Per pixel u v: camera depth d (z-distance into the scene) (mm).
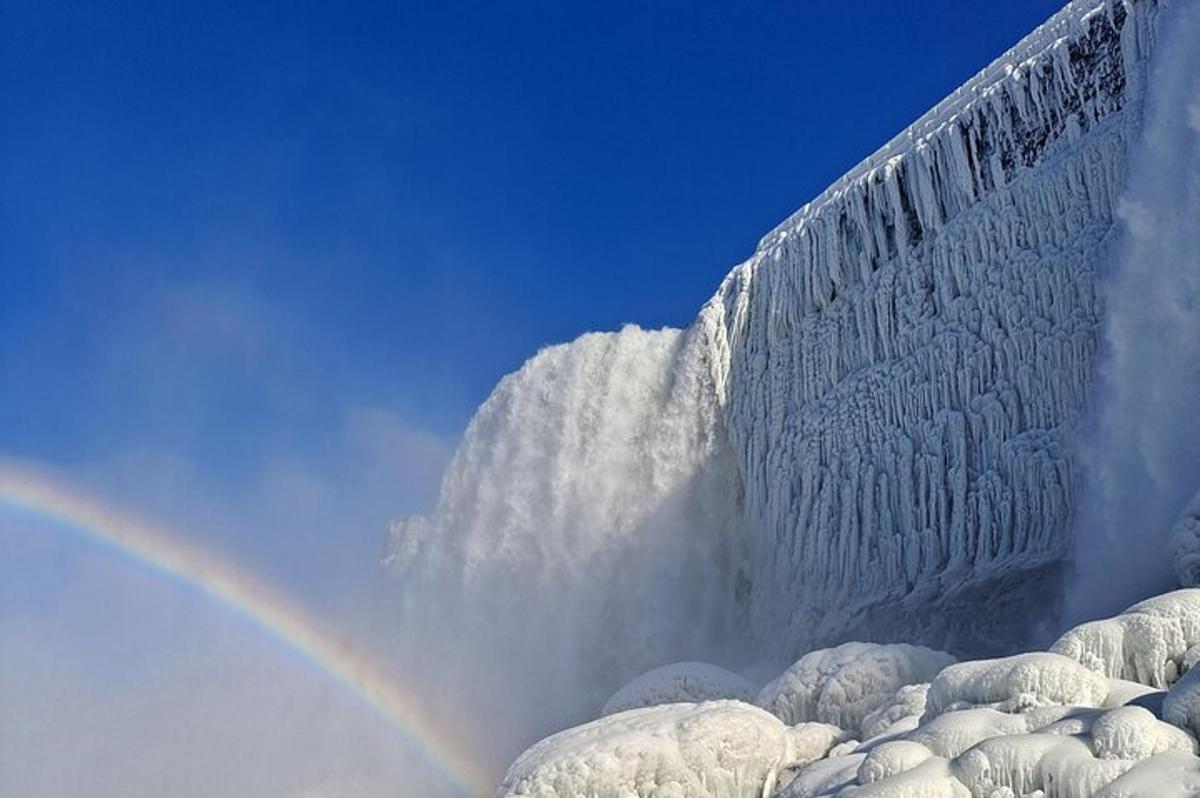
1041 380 30516
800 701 23875
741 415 42094
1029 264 31484
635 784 20062
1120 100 29984
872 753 15719
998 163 32875
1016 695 16219
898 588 33219
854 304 37531
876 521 34750
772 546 38906
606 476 46281
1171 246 26750
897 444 34625
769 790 20406
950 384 33250
